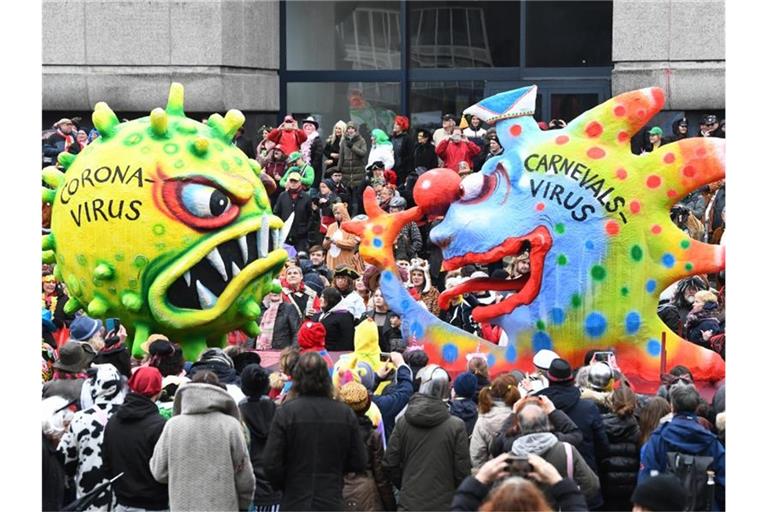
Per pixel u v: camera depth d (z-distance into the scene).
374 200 20.56
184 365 17.62
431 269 26.55
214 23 33.81
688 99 32.38
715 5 32.09
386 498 14.41
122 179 19.33
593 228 19.52
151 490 14.05
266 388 14.83
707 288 22.53
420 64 36.84
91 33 34.03
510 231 19.67
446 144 29.38
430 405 14.01
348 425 13.57
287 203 28.09
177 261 19.28
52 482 14.12
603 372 15.73
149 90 34.03
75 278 19.78
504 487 10.48
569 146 19.66
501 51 36.44
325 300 21.14
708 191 26.36
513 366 19.92
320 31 36.94
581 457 13.37
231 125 20.19
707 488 13.45
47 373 20.02
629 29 32.50
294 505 13.40
